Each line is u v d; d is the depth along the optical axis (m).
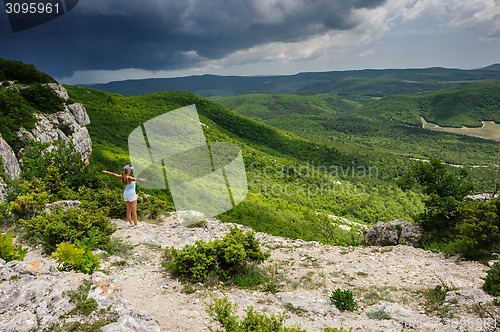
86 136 38.72
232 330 3.82
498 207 9.16
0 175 12.89
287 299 5.77
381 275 7.32
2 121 25.17
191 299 5.66
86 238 7.47
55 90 41.16
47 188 11.28
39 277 4.46
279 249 9.11
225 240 7.22
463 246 9.09
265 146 130.62
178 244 8.52
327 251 9.08
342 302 5.70
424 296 6.22
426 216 12.52
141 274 6.59
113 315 3.74
